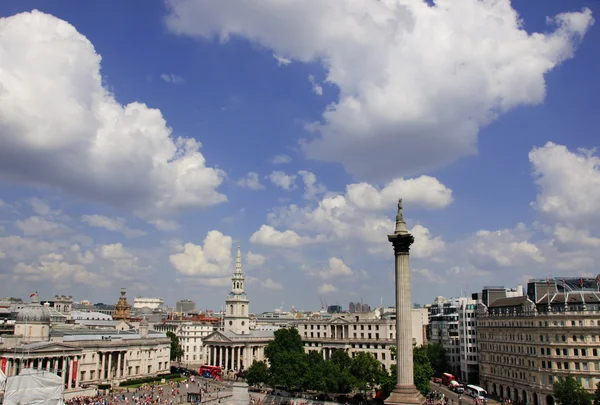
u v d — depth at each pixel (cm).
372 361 19762
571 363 16188
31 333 19400
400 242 11669
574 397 14525
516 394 18462
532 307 17975
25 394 13112
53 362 19062
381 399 18312
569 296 17362
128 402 17600
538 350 17100
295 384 18750
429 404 16488
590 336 16012
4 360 18012
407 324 11438
